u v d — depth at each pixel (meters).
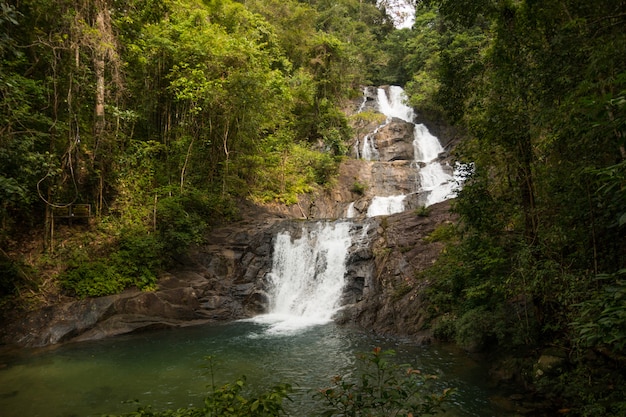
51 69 12.05
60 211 13.02
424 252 12.99
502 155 7.98
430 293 11.36
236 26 20.66
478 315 8.87
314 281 14.84
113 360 9.32
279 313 14.52
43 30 11.48
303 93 24.58
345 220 16.02
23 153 9.12
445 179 24.09
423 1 9.09
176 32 16.80
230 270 15.02
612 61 4.95
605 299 3.38
